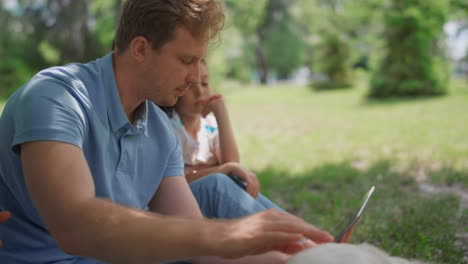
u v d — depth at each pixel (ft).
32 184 4.58
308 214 13.10
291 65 139.74
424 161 21.49
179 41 5.32
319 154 25.39
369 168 19.86
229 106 62.75
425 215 11.47
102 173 5.45
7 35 69.97
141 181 6.15
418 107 48.62
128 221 4.29
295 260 4.25
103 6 69.72
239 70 138.92
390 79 59.93
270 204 8.34
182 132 9.35
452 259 8.95
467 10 61.16
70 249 4.42
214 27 5.42
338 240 5.76
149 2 5.27
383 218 11.69
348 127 37.32
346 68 84.33
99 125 5.40
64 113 4.87
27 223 5.52
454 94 59.11
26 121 4.72
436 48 65.67
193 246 4.23
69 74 5.37
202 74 9.51
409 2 58.80
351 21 79.05
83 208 4.37
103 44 70.90
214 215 7.09
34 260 5.51
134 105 5.78
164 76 5.48
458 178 17.24
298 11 123.44
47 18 73.72
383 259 4.47
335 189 16.33
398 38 59.57
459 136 29.32
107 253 4.32
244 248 4.27
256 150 27.86
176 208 6.51
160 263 4.36
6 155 5.21
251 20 110.32
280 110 55.26
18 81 61.98
